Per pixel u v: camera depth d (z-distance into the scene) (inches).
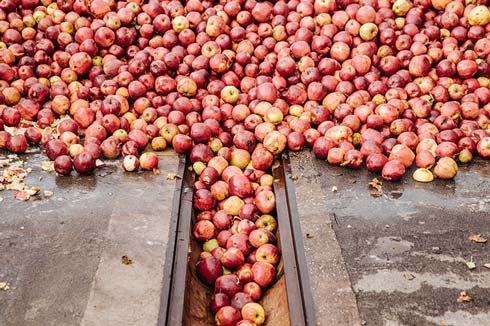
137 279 75.4
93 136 100.2
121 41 111.8
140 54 108.7
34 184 92.1
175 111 103.8
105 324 70.1
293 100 105.7
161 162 98.3
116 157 99.3
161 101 107.0
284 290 77.5
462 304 72.6
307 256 78.9
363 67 107.3
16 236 81.9
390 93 105.3
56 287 74.5
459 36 112.6
